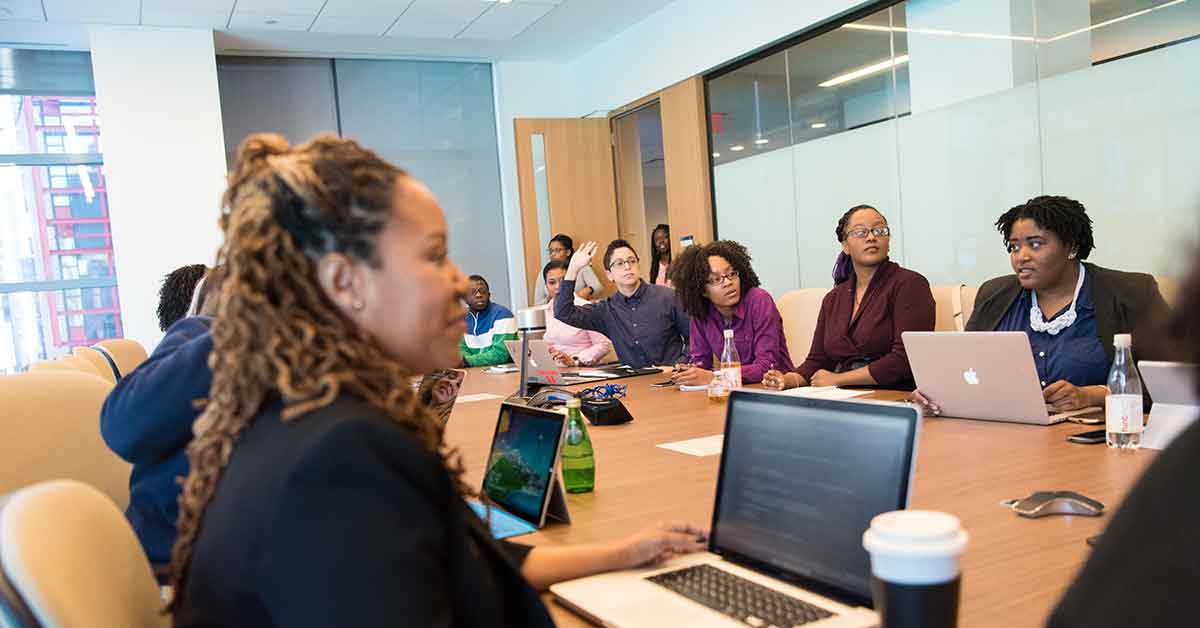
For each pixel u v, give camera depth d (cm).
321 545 66
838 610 98
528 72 830
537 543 142
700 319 381
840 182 560
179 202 648
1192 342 47
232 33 666
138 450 138
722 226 676
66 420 180
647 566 120
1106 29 403
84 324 698
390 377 78
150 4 586
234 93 726
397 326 82
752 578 111
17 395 173
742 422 123
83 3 577
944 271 498
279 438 73
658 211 761
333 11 630
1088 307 258
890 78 517
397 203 80
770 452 117
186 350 133
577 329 529
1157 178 391
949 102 483
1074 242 259
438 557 72
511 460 166
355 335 80
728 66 646
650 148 762
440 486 76
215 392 80
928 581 62
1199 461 48
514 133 780
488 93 823
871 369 309
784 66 595
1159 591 46
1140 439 175
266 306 77
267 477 70
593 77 813
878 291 334
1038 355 267
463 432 259
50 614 74
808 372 343
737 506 120
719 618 99
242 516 70
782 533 111
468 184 816
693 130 678
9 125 670
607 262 462
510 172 825
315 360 76
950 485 158
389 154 782
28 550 76
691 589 109
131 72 636
